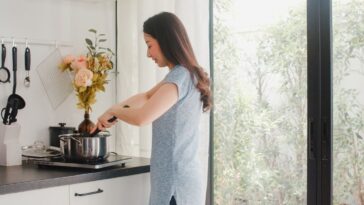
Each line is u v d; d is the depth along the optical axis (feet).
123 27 9.16
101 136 7.13
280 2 7.70
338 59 7.07
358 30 6.97
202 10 7.63
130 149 9.06
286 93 7.66
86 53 9.00
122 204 7.08
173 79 5.87
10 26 7.89
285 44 7.64
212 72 8.37
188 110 6.03
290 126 7.64
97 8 9.17
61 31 8.61
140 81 8.48
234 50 8.25
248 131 8.13
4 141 7.32
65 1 8.67
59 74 8.59
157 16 6.15
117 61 9.30
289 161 7.68
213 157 8.50
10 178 6.14
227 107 8.35
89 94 7.87
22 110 8.08
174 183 5.96
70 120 8.80
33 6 8.19
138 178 7.29
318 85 6.98
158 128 6.10
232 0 8.26
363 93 6.95
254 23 8.00
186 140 6.06
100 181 6.78
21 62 8.04
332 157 7.03
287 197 7.72
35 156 7.55
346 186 7.10
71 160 7.08
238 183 8.26
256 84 8.01
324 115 6.95
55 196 6.25
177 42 6.02
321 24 6.97
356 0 6.96
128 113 5.93
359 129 7.00
